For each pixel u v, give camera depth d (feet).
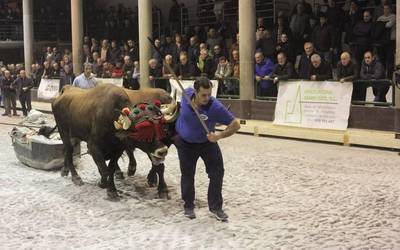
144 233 21.84
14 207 25.91
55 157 33.50
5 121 64.18
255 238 20.94
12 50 99.35
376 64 41.39
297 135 44.45
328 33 49.11
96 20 89.71
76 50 72.90
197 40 57.26
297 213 23.98
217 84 51.96
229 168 33.60
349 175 31.04
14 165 36.19
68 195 27.81
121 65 64.03
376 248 19.70
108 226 22.86
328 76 43.96
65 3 99.25
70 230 22.52
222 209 24.52
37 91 76.89
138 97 28.12
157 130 23.73
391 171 31.89
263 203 25.62
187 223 22.88
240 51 50.06
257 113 49.39
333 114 42.83
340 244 20.15
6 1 100.99
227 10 69.92
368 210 24.18
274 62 50.52
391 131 40.22
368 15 47.19
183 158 23.04
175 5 74.38
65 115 29.84
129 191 28.37
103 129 26.25
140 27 59.21
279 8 65.31
